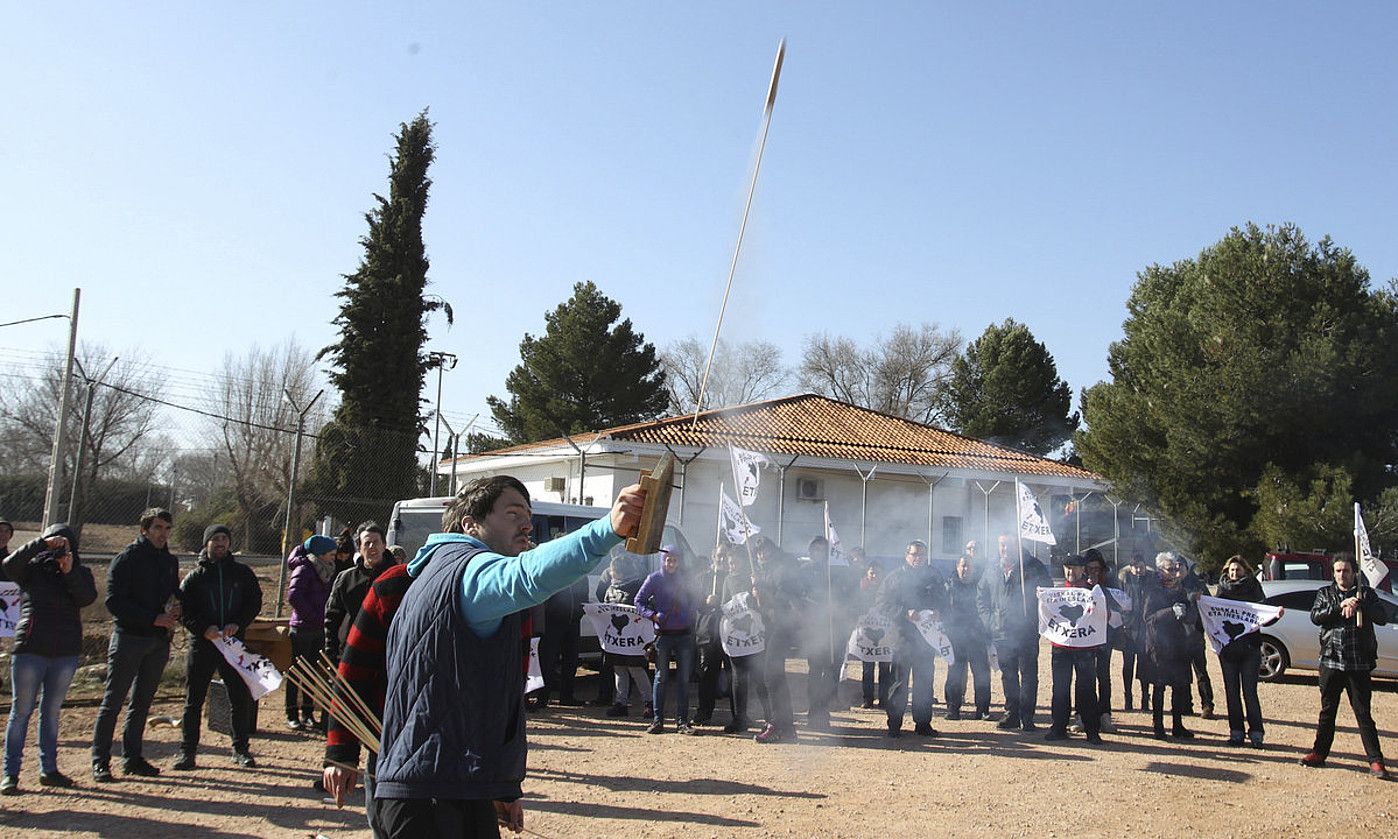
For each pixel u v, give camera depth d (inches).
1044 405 1995.6
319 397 620.7
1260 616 409.4
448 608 120.3
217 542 329.4
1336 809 311.1
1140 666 437.1
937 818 290.8
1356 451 979.3
